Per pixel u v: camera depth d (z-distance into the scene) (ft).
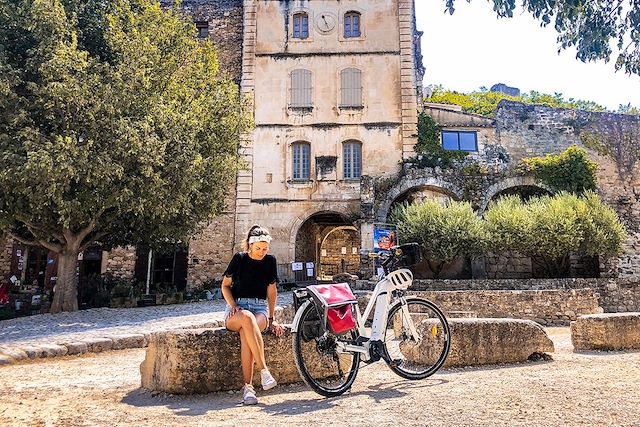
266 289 16.67
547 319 45.75
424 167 72.38
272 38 81.51
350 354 16.35
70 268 49.96
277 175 77.51
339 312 15.79
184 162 49.24
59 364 24.48
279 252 75.36
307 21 82.07
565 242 60.29
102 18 56.65
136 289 67.82
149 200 47.19
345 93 79.51
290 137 78.48
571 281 58.34
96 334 32.40
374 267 57.62
